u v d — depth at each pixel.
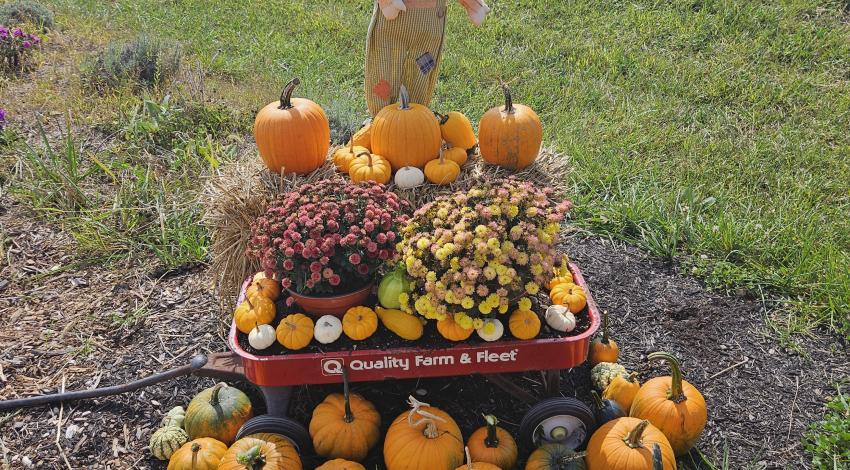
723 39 7.84
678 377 3.27
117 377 3.97
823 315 4.34
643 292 4.63
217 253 4.25
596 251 5.03
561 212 3.29
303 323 3.23
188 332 4.30
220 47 8.19
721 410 3.78
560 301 3.40
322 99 6.79
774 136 6.23
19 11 8.46
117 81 7.11
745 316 4.42
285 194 3.53
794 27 7.90
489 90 7.15
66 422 3.69
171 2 9.38
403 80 4.49
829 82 7.05
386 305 3.29
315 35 8.42
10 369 4.01
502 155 4.12
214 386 3.78
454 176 4.04
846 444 3.49
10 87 7.10
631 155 6.07
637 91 7.05
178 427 3.49
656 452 2.72
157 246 5.06
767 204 5.35
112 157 6.03
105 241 5.07
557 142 6.14
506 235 3.12
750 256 4.81
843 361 4.09
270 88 7.13
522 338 3.21
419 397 3.78
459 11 8.87
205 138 6.27
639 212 5.21
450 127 4.32
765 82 7.06
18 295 4.61
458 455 3.16
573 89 7.13
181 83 7.07
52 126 6.43
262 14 9.05
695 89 7.01
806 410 3.78
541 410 3.31
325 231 3.18
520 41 8.20
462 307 3.14
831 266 4.54
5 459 3.48
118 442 3.59
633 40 8.02
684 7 8.49
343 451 3.29
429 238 3.17
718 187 5.55
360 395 3.72
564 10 8.74
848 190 5.46
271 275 3.26
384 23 4.29
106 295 4.62
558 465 3.16
